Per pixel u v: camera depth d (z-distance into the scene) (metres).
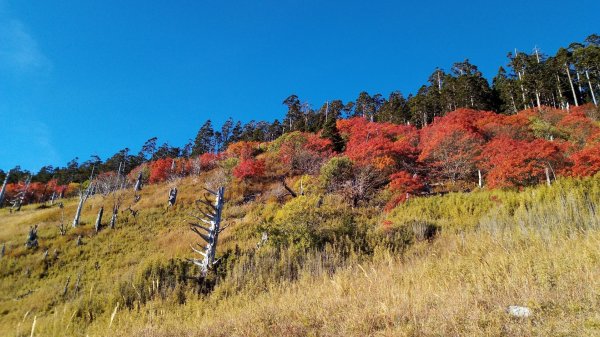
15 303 15.66
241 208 28.97
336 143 49.12
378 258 11.60
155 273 13.07
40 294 16.00
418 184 25.39
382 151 32.91
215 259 13.67
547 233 9.54
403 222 16.52
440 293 6.03
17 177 77.25
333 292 7.40
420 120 63.12
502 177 22.08
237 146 57.19
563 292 4.86
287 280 10.23
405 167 32.97
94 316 11.34
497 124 37.69
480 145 30.89
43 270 19.98
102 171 79.69
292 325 5.35
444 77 73.25
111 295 12.14
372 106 77.56
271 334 5.19
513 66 64.00
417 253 11.84
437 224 15.75
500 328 4.00
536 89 54.47
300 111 84.62
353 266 11.21
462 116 44.94
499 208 15.60
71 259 21.61
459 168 30.28
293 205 20.77
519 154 22.66
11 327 12.46
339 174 28.58
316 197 23.75
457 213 17.44
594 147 21.94
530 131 37.72
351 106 82.94
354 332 4.61
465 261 7.99
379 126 52.00
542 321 4.05
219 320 7.00
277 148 51.97
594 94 57.16
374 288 7.28
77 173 82.75
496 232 10.85
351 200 24.73
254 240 17.30
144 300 11.73
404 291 6.25
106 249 22.72
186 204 32.28
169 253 19.19
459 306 4.90
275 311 6.49
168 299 10.78
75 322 10.73
